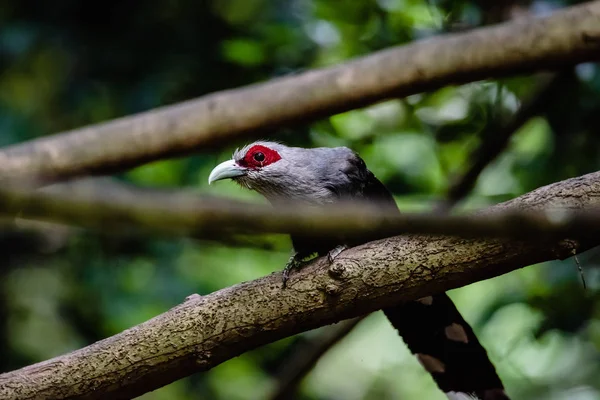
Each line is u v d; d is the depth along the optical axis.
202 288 11.64
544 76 9.73
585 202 5.41
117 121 6.07
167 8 11.66
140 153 6.01
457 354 6.70
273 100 6.06
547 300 8.94
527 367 11.16
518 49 5.95
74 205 2.71
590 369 11.05
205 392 12.30
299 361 10.30
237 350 5.78
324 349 9.95
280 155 7.91
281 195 7.91
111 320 11.47
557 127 9.79
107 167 6.02
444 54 5.98
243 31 11.26
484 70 6.02
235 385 12.36
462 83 6.15
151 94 11.09
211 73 10.98
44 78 12.50
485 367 6.66
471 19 9.90
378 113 10.12
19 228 11.12
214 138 6.08
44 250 12.05
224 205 2.94
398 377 12.90
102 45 11.70
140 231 2.81
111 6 11.75
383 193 8.15
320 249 6.62
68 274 12.11
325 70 6.12
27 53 12.05
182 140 6.02
